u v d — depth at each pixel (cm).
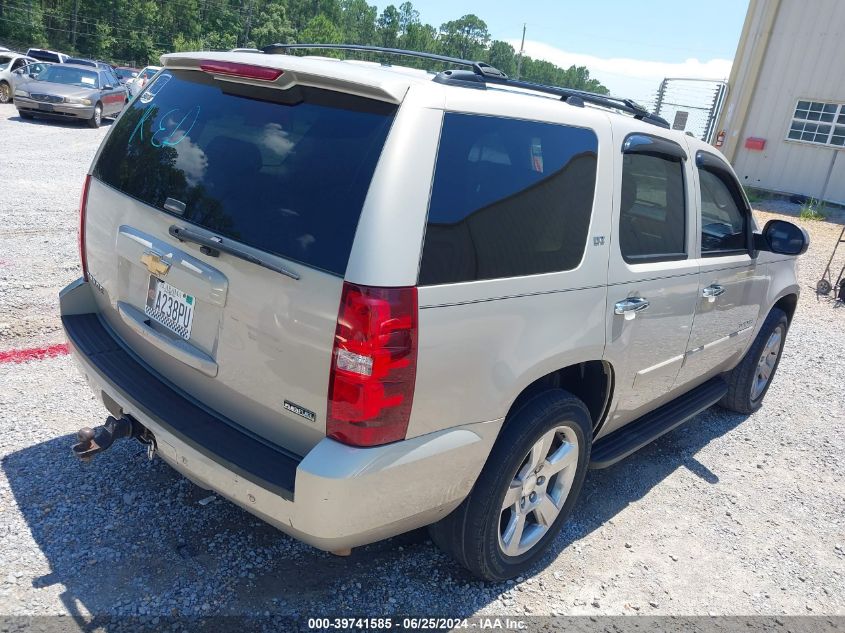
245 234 232
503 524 299
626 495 397
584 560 332
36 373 426
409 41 17575
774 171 1970
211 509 323
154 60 9781
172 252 255
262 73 244
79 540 291
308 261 217
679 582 326
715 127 2075
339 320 210
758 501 409
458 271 231
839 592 335
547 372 274
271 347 226
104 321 319
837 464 466
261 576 286
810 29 1852
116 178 294
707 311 389
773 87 1947
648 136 333
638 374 340
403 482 229
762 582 335
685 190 362
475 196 239
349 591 286
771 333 501
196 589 274
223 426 249
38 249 664
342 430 217
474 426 248
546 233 268
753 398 526
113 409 284
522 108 264
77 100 1708
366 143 222
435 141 228
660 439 475
